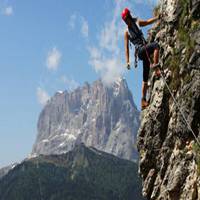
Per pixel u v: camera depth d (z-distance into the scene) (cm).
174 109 2253
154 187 2352
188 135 2156
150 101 2480
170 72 2339
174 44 2361
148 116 2416
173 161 2220
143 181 2473
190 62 2188
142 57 2250
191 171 2102
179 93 2236
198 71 2141
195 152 2077
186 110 2159
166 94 2336
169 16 2431
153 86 2498
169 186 2178
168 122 2323
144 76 2323
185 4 2330
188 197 2073
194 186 2050
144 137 2442
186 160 2134
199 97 2097
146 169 2434
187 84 2184
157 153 2366
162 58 2431
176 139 2233
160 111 2347
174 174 2177
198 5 2245
